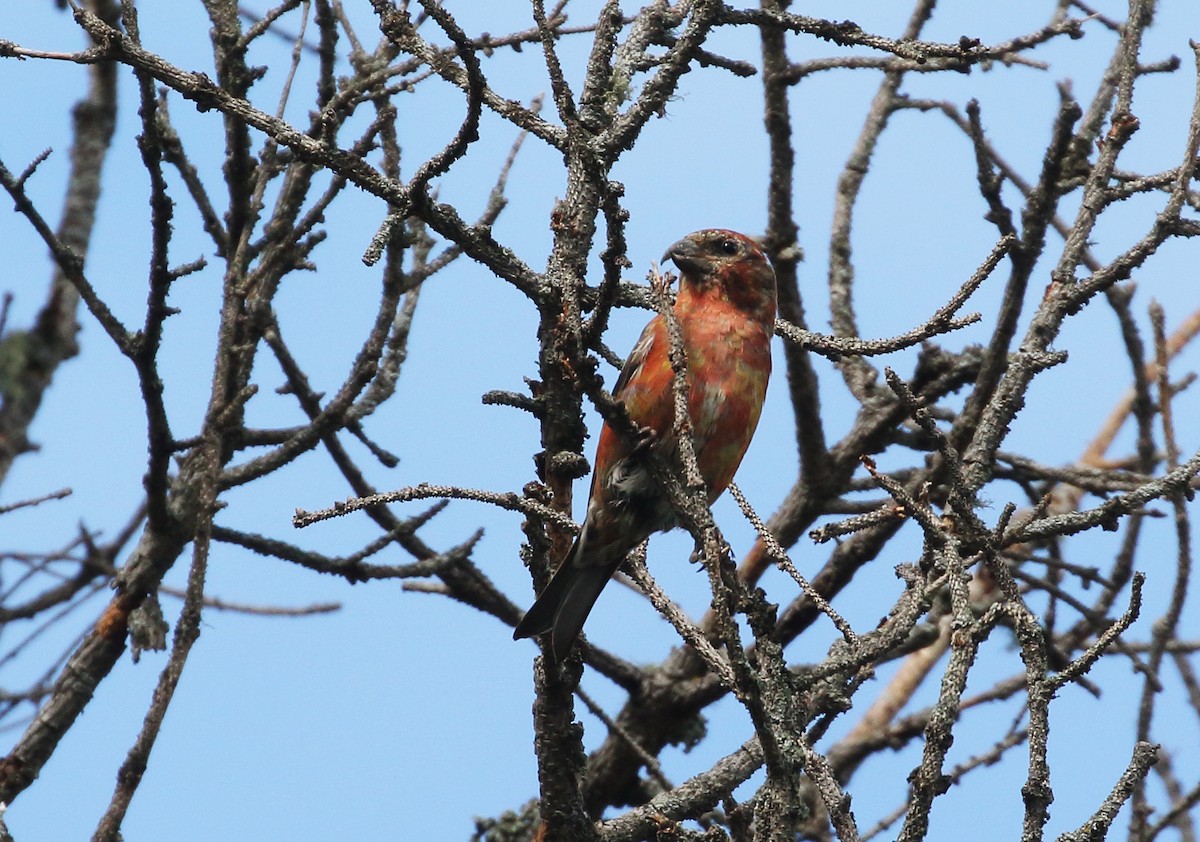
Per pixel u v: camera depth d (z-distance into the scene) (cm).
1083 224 1031
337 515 746
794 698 679
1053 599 1177
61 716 1045
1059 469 1229
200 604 913
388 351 1272
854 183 1364
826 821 1084
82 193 1330
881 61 1270
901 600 752
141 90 957
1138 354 1222
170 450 1046
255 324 1106
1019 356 983
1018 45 965
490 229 811
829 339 927
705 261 1080
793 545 1334
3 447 1206
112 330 1012
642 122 895
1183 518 1024
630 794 1273
